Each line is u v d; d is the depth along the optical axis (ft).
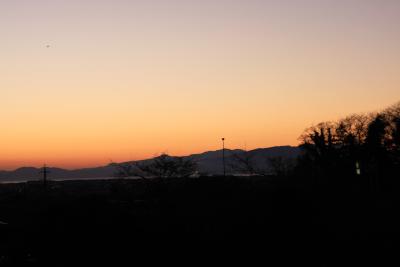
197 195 195.21
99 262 113.19
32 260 118.73
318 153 245.86
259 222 135.95
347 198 178.81
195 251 115.65
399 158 245.24
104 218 148.56
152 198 201.36
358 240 109.70
